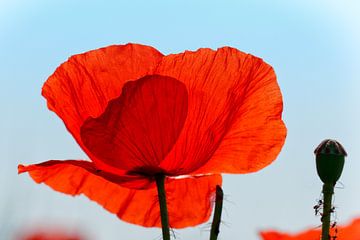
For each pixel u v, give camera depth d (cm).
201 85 49
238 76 49
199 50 49
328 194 45
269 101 50
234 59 49
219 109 49
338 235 44
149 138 49
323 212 45
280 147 50
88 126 48
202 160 49
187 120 49
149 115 48
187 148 49
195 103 49
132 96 48
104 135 48
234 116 49
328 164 46
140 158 49
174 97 48
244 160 50
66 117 50
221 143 50
